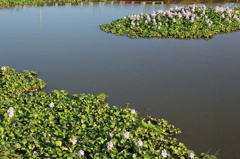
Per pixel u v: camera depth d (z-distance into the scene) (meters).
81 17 22.75
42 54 13.24
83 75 10.79
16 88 9.16
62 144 6.24
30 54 13.23
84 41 15.51
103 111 7.77
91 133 6.56
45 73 10.98
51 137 6.39
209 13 19.73
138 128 6.78
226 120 7.75
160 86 9.84
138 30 17.67
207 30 17.25
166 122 7.47
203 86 9.86
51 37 16.28
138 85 9.91
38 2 31.03
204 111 8.20
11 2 29.81
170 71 11.20
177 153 6.20
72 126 6.89
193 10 19.67
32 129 6.67
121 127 6.88
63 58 12.69
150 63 12.08
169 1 32.09
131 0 33.88
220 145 6.70
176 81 10.25
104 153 5.87
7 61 12.27
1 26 19.17
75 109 7.80
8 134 6.41
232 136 7.05
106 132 6.53
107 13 24.78
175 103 8.65
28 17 22.53
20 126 6.75
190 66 11.75
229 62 12.23
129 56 12.98
